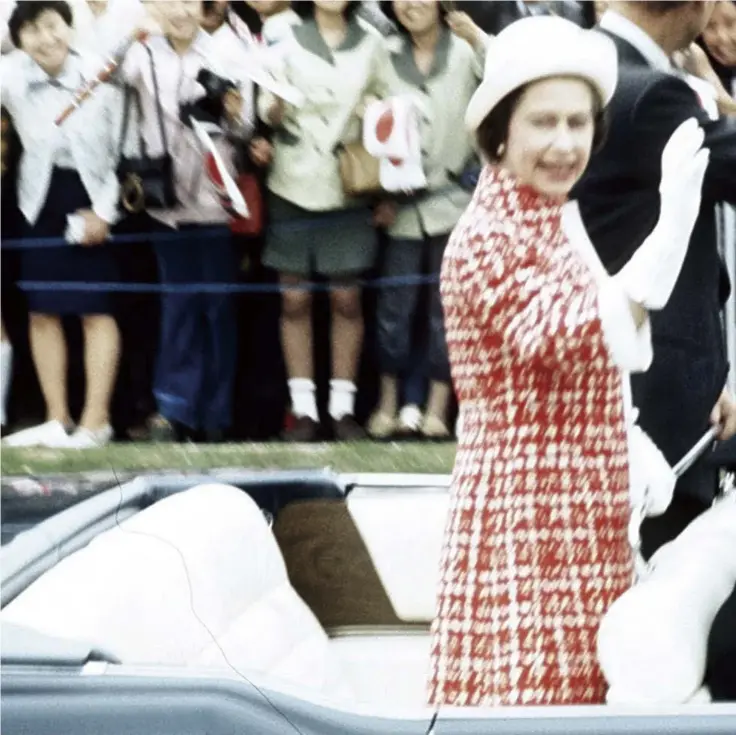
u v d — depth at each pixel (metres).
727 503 5.58
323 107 7.80
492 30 7.27
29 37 8.47
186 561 5.42
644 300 4.66
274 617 5.94
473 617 4.93
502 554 4.90
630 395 5.30
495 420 4.89
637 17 5.64
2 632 4.48
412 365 7.62
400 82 7.56
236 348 8.17
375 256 7.82
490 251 4.83
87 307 8.25
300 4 8.02
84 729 4.16
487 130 4.96
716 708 4.19
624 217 5.48
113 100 8.37
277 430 7.88
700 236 5.68
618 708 4.20
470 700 4.92
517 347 4.73
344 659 6.43
